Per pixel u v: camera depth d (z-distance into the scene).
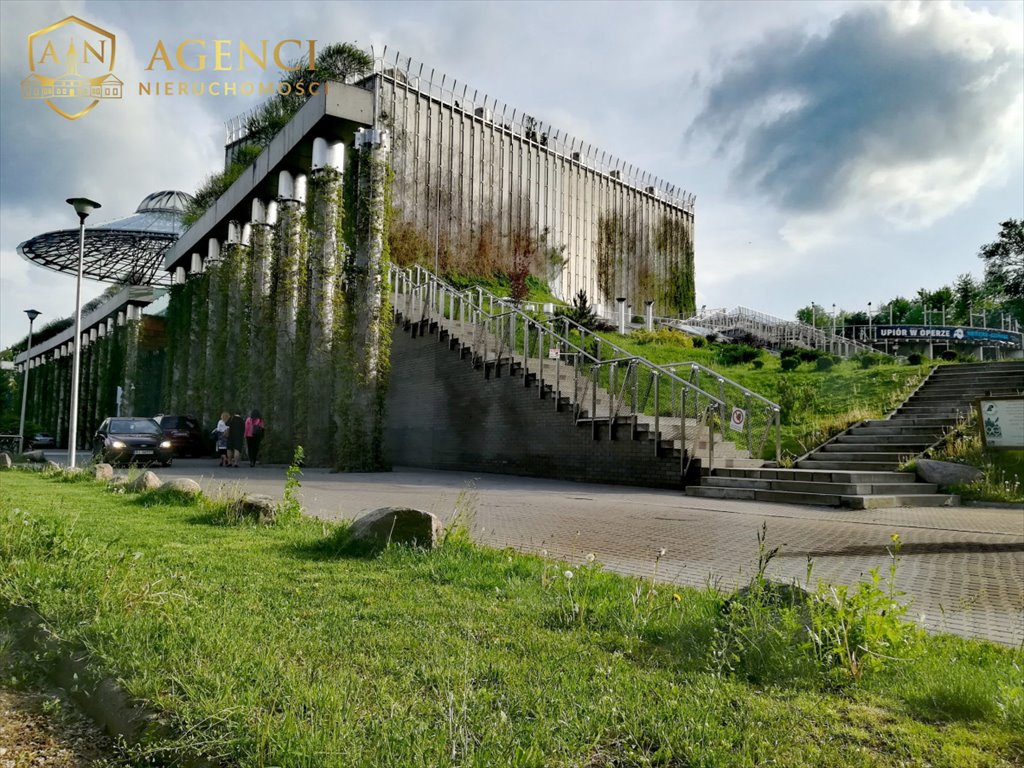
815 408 20.44
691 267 80.94
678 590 5.07
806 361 31.50
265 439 25.14
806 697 3.13
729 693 3.11
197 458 29.89
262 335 27.75
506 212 60.50
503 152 61.03
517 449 19.36
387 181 21.22
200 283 34.72
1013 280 69.31
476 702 2.73
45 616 3.71
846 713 2.96
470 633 3.87
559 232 65.88
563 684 3.04
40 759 2.65
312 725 2.41
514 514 10.09
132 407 42.56
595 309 59.44
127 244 47.19
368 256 20.77
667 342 37.00
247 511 8.21
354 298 21.23
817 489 12.57
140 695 2.80
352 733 2.39
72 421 19.50
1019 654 3.83
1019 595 5.42
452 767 2.21
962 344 47.25
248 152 42.00
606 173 72.31
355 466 20.22
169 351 38.38
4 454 20.97
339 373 21.03
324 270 23.19
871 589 3.81
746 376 26.67
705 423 16.53
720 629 3.83
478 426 21.14
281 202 25.69
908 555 7.12
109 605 3.84
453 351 22.75
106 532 7.29
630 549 7.27
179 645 3.29
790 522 9.59
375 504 10.99
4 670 3.46
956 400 18.00
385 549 6.19
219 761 2.31
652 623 4.18
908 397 19.02
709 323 55.47
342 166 23.66
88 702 3.03
